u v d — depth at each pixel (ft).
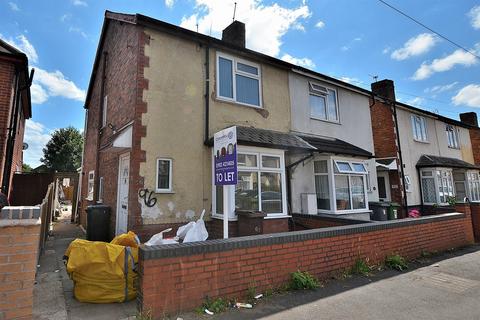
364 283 16.08
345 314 12.26
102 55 39.27
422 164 50.85
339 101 40.47
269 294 13.97
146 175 22.24
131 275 13.91
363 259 18.29
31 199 43.39
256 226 22.57
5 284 9.39
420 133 55.11
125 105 26.22
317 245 16.29
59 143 131.95
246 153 25.79
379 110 50.52
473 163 69.05
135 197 21.63
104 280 13.65
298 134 34.06
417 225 22.59
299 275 14.89
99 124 36.65
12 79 30.37
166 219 22.61
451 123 63.36
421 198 51.06
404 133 51.13
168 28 24.47
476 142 72.08
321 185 34.06
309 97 36.55
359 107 43.24
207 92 26.43
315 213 32.07
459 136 66.44
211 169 25.54
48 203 32.32
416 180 51.21
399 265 18.92
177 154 23.91
